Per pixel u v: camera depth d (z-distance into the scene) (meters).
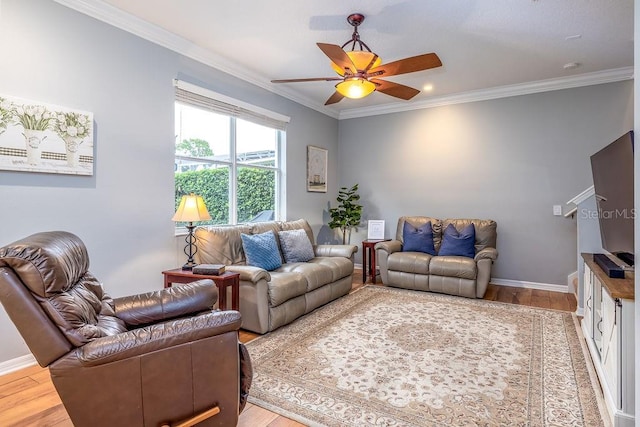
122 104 2.83
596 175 2.54
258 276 2.86
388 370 2.29
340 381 2.16
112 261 2.78
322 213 5.55
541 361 2.42
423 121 5.18
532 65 3.81
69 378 1.33
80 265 1.71
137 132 2.94
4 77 2.21
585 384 2.11
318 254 4.30
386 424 1.75
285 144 4.71
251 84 4.12
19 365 2.33
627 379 1.69
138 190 2.96
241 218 4.13
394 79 4.25
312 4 2.65
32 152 2.31
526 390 2.05
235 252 3.41
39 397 2.00
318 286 3.49
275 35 3.15
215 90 3.65
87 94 2.61
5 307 1.28
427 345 2.68
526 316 3.34
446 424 1.75
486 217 4.77
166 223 3.18
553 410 1.86
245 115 4.02
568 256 4.30
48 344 1.31
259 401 1.96
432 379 2.18
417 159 5.23
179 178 3.41
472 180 4.85
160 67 3.11
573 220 4.28
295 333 2.93
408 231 4.71
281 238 3.92
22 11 2.28
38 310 1.30
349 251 4.14
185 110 3.46
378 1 2.60
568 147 4.28
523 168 4.54
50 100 2.41
